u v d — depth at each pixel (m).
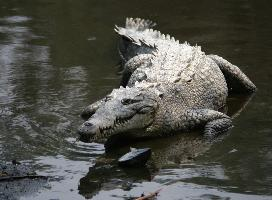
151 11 35.06
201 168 15.96
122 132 17.98
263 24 31.77
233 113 20.47
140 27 29.78
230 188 14.61
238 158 16.56
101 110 17.67
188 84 20.23
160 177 15.39
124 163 16.03
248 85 22.50
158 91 18.95
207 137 18.59
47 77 23.80
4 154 16.70
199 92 20.50
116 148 17.64
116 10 35.50
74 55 27.12
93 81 23.34
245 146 17.45
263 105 21.03
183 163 16.39
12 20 33.31
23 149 17.06
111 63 25.97
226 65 22.72
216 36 29.64
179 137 18.84
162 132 18.91
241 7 35.69
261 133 18.39
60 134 18.17
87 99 21.12
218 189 14.58
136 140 18.56
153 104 18.41
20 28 31.58
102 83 23.06
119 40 29.48
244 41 28.62
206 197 14.13
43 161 16.31
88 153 17.05
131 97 18.06
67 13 34.94
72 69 24.97
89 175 15.50
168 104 19.11
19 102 20.89
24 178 15.16
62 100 21.06
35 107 20.38
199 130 19.45
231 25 31.73
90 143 17.84
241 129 18.89
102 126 17.16
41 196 14.24
